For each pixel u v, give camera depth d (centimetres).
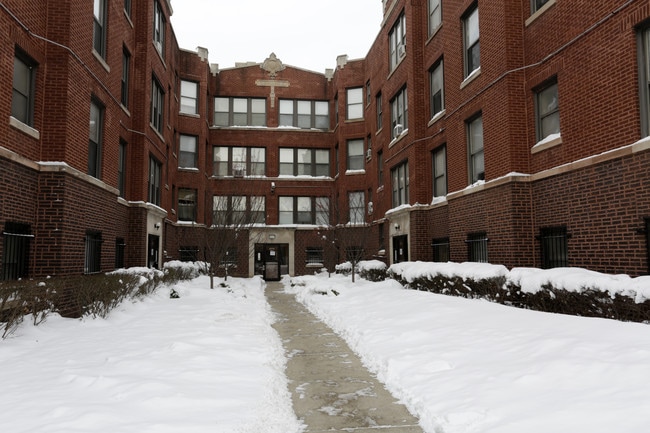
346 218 2308
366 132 2839
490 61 1234
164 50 2116
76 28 1088
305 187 3145
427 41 1734
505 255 1134
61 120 1023
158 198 2050
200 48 2884
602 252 886
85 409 408
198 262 2467
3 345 664
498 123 1189
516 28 1159
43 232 985
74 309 1001
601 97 899
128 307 1075
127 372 540
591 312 719
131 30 1630
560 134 1020
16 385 486
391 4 2088
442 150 1658
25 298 723
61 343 703
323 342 865
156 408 430
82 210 1113
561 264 1023
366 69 2872
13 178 891
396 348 694
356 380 607
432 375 547
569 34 992
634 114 823
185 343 687
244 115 3189
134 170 1661
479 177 1359
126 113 1588
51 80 1027
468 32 1432
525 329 661
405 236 1881
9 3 875
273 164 3134
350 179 2941
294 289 2053
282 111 3225
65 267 1005
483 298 1019
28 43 955
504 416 398
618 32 859
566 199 992
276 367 656
